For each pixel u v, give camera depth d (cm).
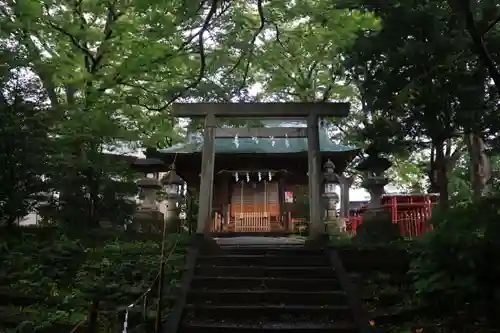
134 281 838
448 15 838
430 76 873
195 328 712
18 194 827
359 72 995
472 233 659
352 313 755
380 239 1068
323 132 1802
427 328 716
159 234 1165
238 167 1864
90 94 1127
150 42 1184
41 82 1042
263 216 1906
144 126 1359
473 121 883
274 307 766
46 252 763
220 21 1245
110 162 816
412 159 1672
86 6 1292
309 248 1005
